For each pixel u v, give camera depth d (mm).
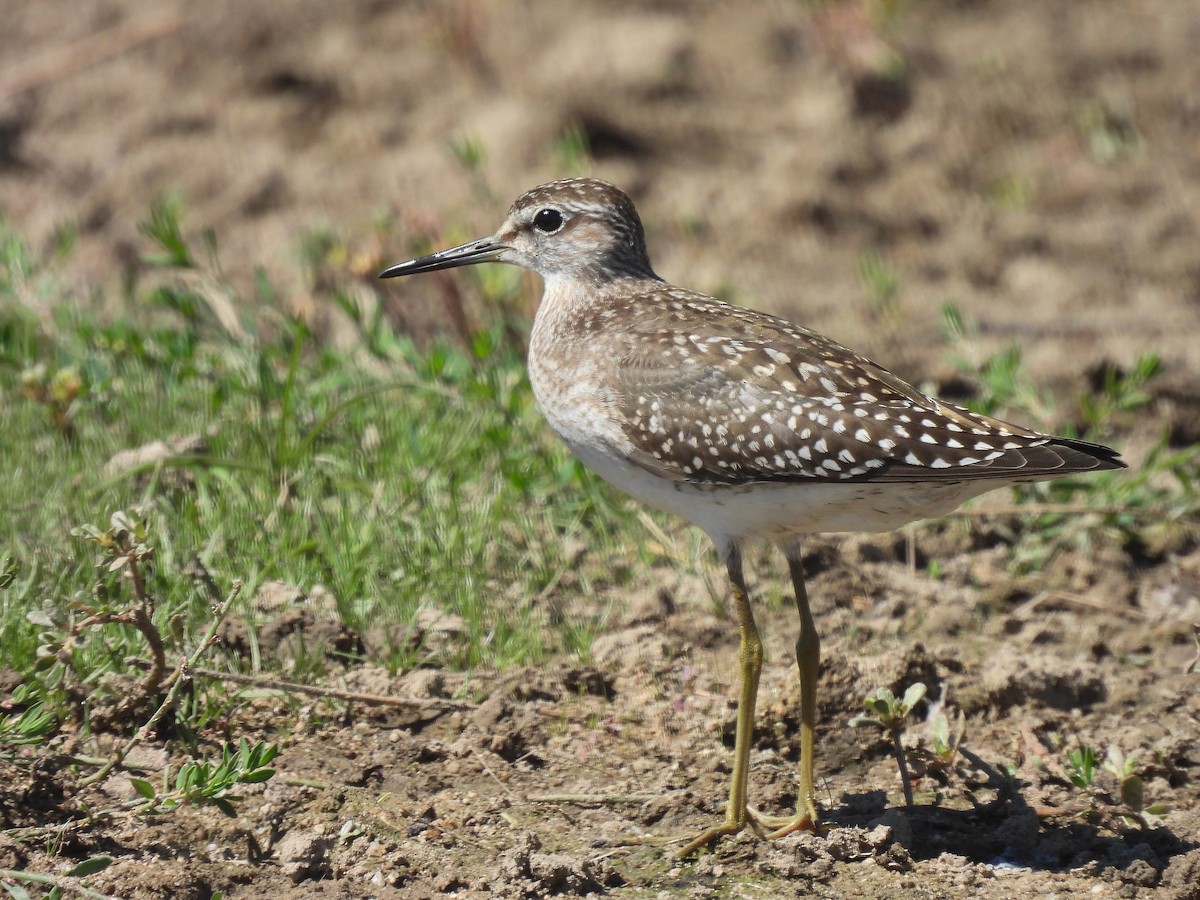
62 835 7820
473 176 16531
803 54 19125
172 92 18109
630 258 10375
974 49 19484
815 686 9016
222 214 16750
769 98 18594
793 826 8758
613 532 11906
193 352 13305
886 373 9188
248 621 9891
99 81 18156
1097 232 17188
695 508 9180
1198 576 11977
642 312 9711
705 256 16594
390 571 10875
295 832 8375
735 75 18766
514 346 14719
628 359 9266
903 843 8586
